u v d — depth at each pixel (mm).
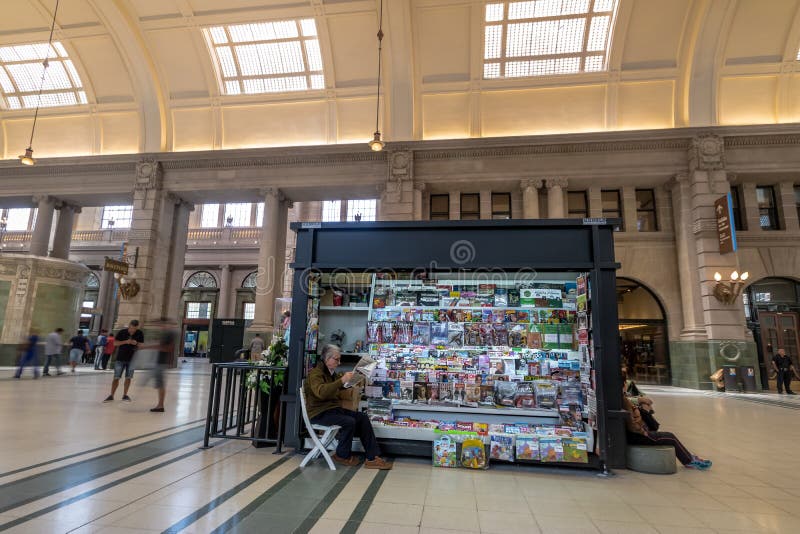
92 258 27281
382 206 15031
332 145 15125
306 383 4250
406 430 4402
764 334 13625
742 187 14195
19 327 14344
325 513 2861
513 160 14578
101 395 8359
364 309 5285
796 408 8711
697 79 13789
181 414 6570
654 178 14148
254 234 27500
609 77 14312
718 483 3705
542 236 4363
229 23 14734
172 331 7113
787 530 2730
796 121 13680
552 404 4562
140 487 3270
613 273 4219
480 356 4906
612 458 4031
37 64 16672
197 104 16297
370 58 14969
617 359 4121
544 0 13656
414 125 15227
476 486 3523
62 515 2695
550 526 2736
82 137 17328
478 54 14492
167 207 16297
